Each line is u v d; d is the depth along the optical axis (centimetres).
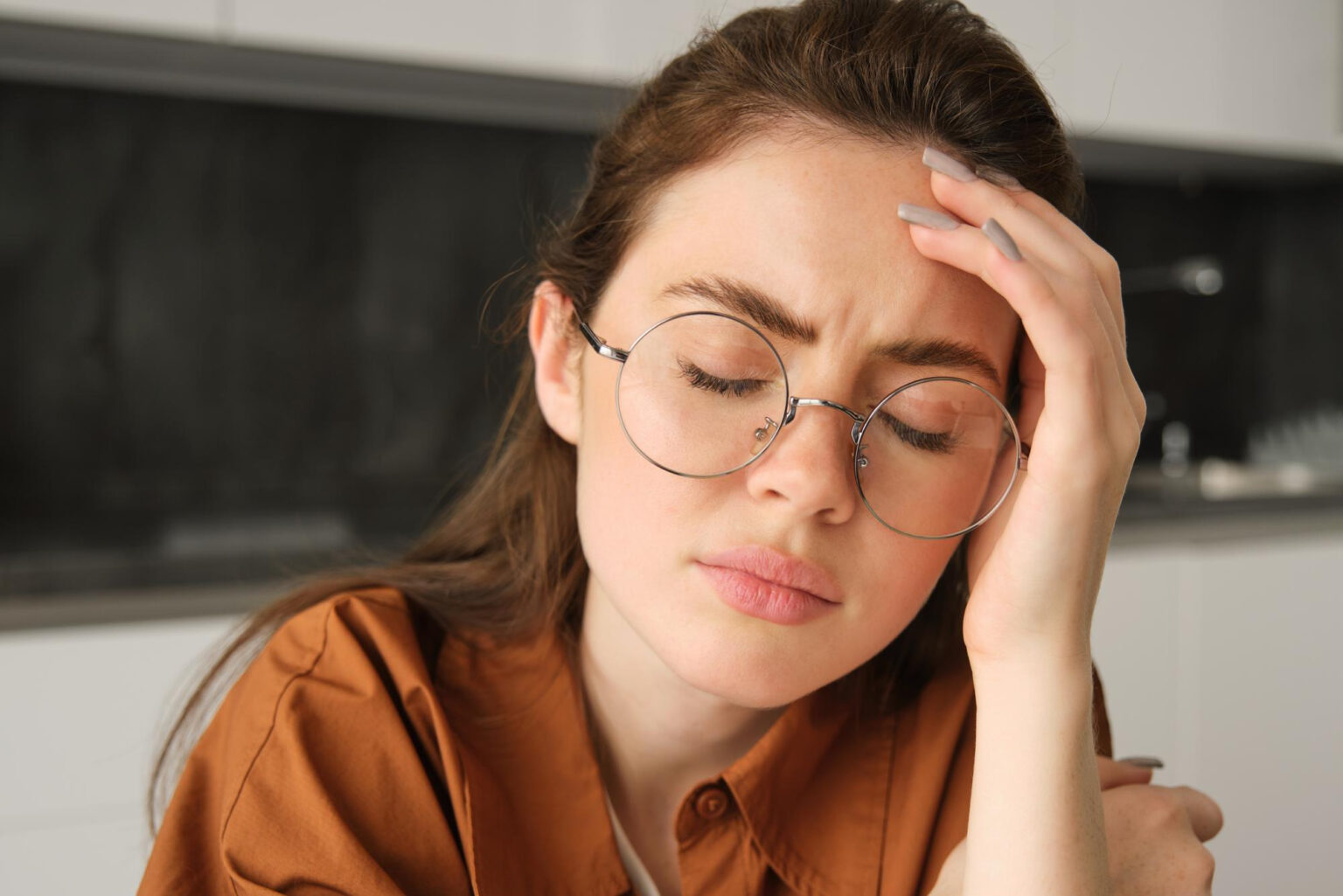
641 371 58
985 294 58
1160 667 219
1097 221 274
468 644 74
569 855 69
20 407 203
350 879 60
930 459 58
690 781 72
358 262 222
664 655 59
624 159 66
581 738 70
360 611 72
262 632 89
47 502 205
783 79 59
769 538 56
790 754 70
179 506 212
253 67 191
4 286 201
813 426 56
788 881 70
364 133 221
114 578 159
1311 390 281
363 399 224
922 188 58
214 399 214
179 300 211
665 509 58
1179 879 67
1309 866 234
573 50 193
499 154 230
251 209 214
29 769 150
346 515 215
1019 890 58
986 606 61
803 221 56
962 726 77
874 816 74
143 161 207
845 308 56
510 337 88
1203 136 241
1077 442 58
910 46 62
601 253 66
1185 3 237
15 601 151
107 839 154
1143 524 220
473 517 86
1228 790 227
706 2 199
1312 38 250
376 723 65
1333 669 236
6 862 149
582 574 76
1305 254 283
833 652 59
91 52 183
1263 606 228
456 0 186
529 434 81
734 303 57
